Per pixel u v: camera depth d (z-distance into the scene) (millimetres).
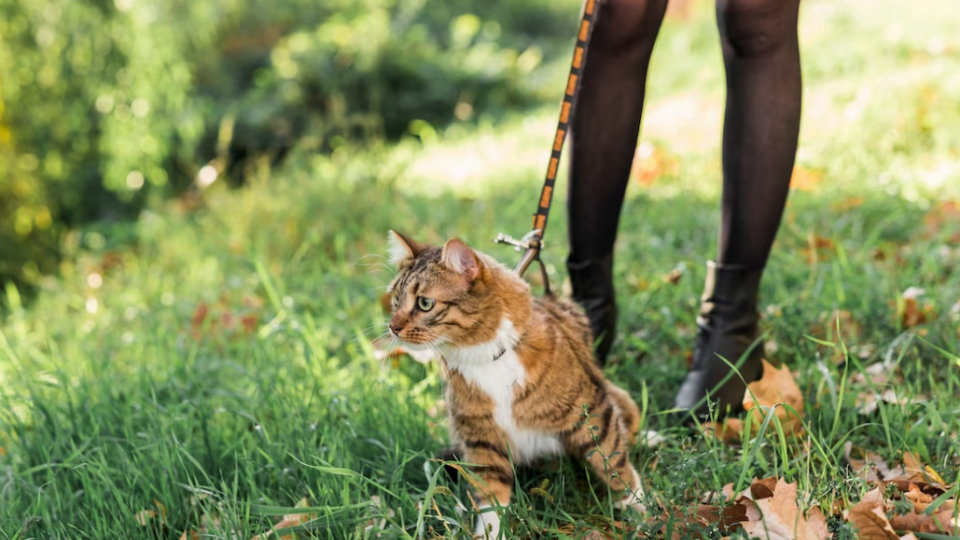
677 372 2939
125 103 7445
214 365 3410
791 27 2496
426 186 6676
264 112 10156
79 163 7777
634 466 2473
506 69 11414
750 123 2529
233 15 11930
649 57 2721
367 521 2195
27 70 6980
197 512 2408
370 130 9609
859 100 5965
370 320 3816
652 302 3465
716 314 2682
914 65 6695
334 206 5676
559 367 2252
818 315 3164
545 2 15094
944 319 3010
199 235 5898
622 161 2746
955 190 4551
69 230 7301
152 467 2533
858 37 8125
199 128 8078
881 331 3047
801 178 4871
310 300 4102
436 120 10719
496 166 6996
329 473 2363
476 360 2254
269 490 2432
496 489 2305
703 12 11656
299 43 11117
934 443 2395
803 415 2557
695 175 5535
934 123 5445
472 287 2207
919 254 3707
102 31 7184
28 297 5926
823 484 2125
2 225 6406
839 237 4117
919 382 2676
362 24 11555
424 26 12938
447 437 2658
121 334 4328
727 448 2486
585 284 2898
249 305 4379
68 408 3010
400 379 3084
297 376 3205
